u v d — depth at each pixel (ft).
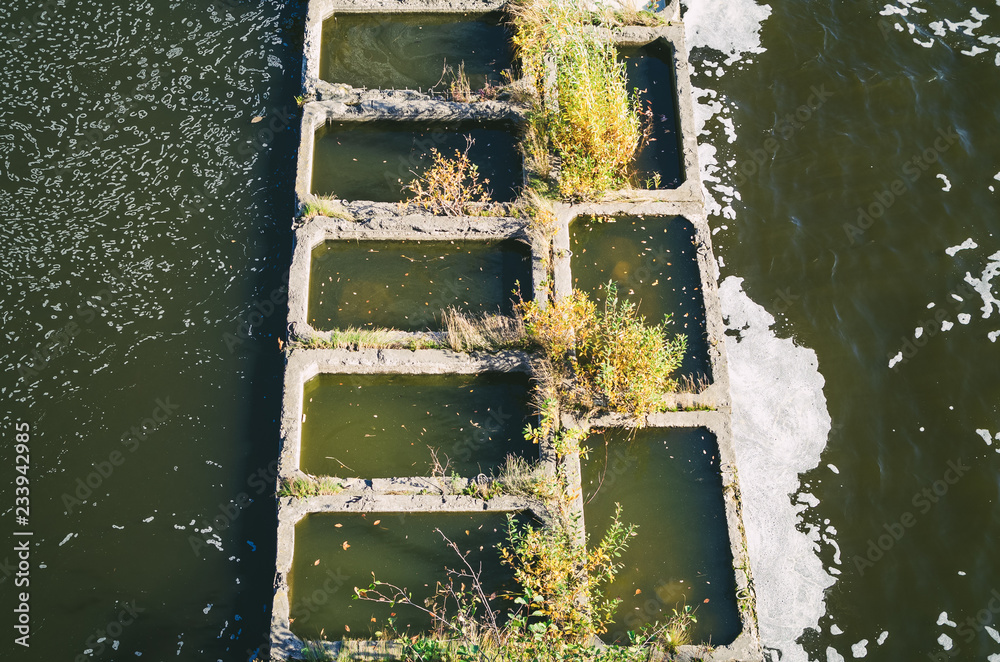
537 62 29.43
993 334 26.45
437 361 24.56
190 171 28.53
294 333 24.89
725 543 22.68
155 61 30.66
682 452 23.88
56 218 27.55
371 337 24.82
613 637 21.44
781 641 22.07
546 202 27.09
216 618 22.06
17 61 30.53
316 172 28.37
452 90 29.30
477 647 20.18
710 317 25.58
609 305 25.94
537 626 19.10
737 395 25.44
